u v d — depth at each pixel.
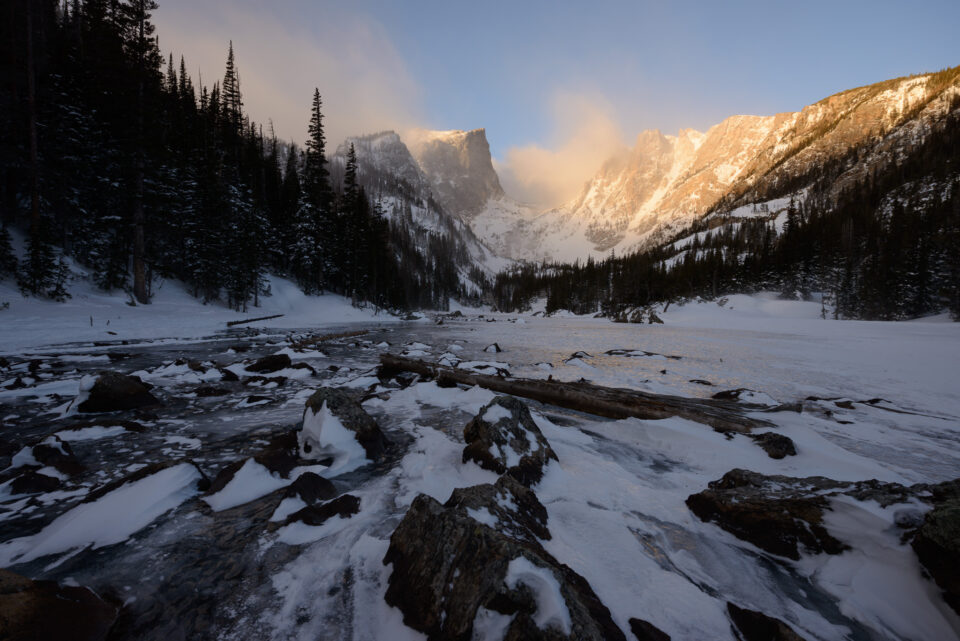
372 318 45.03
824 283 61.06
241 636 1.91
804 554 2.64
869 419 6.83
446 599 1.94
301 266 44.12
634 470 4.27
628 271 98.00
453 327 37.31
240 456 4.53
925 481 4.26
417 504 2.51
